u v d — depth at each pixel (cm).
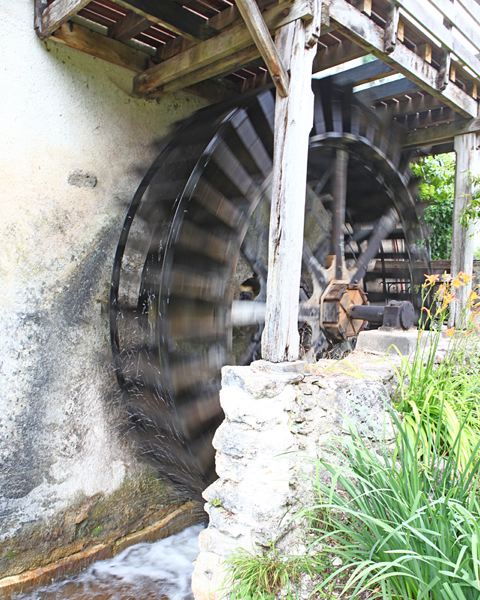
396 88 378
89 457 312
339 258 367
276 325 216
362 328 386
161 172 306
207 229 282
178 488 344
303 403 211
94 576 302
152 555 329
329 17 220
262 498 191
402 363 257
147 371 288
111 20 292
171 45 302
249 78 371
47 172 285
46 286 289
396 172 395
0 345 272
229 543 197
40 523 290
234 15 250
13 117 270
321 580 174
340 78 357
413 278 435
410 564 149
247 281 363
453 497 168
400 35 267
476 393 262
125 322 306
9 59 267
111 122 314
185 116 356
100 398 317
